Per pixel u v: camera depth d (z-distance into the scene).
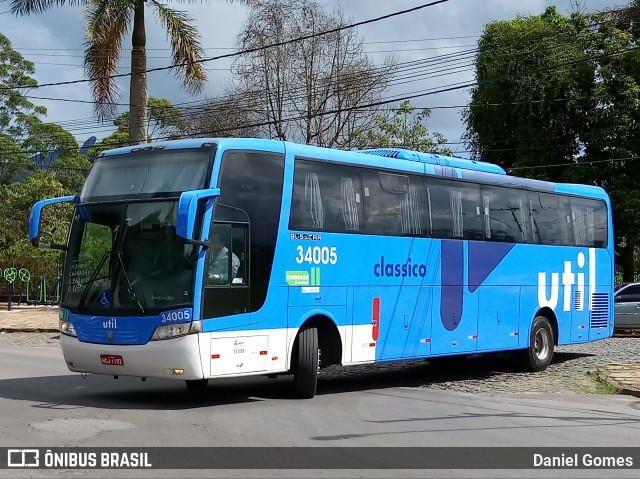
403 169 14.02
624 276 32.94
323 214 12.38
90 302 10.98
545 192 17.47
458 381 15.32
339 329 12.52
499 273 15.95
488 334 15.62
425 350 14.19
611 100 29.98
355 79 34.62
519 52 31.14
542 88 30.61
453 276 14.87
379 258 13.31
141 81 24.58
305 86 34.44
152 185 11.10
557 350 21.27
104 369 10.88
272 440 8.64
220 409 10.84
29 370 15.20
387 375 16.28
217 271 10.76
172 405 11.16
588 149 31.22
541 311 17.20
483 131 33.47
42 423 9.36
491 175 16.08
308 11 34.44
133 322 10.59
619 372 15.95
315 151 12.41
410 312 13.88
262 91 34.69
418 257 14.11
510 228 16.34
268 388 13.38
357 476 7.14
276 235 11.57
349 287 12.73
